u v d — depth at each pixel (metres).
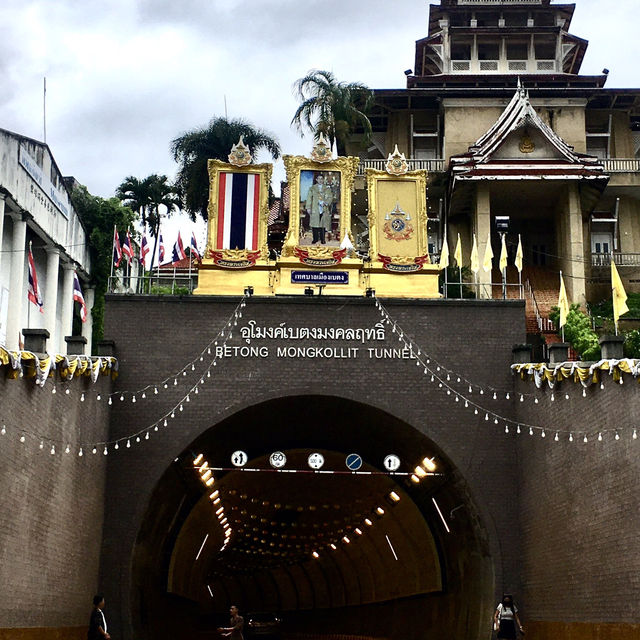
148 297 30.39
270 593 71.75
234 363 30.14
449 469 30.81
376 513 42.06
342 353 30.41
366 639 50.47
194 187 49.50
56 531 23.61
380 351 30.48
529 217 50.81
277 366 30.19
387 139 55.22
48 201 39.44
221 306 30.52
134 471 29.06
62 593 24.19
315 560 58.25
